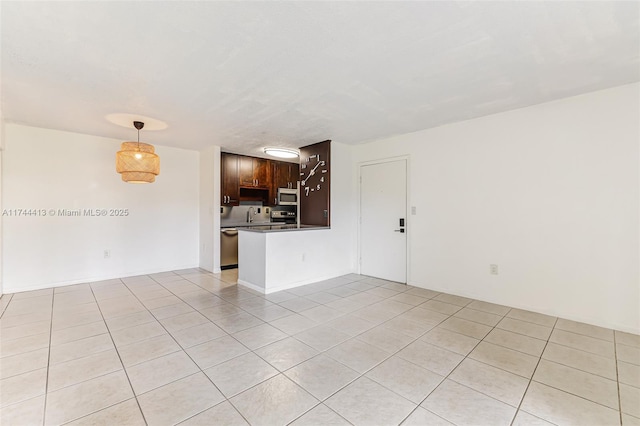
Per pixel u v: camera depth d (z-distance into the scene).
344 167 4.88
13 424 1.53
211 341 2.49
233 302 3.51
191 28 1.76
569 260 2.94
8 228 3.74
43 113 3.29
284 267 4.07
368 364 2.13
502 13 1.65
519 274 3.25
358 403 1.71
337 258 4.79
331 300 3.58
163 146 5.05
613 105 2.68
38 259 3.95
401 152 4.30
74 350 2.31
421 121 3.62
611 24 1.74
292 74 2.36
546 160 3.04
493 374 2.00
